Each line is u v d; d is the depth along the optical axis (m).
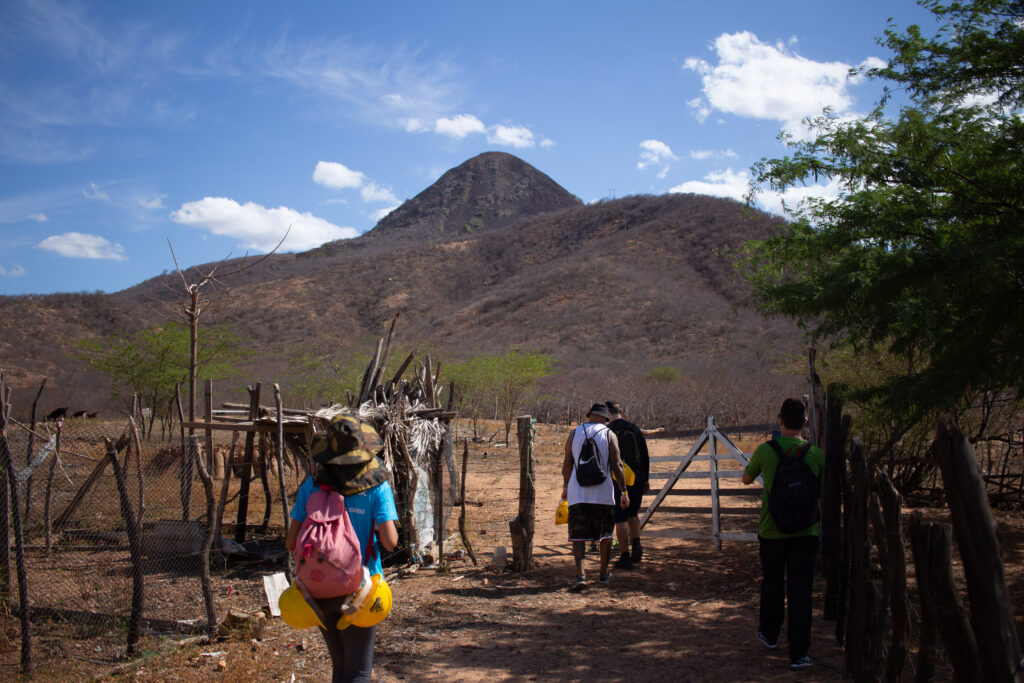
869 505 4.15
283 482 6.55
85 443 13.41
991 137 6.28
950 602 3.11
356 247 153.62
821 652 5.03
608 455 6.91
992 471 10.68
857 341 6.41
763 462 4.97
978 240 5.52
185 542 7.95
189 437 8.04
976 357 5.72
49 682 4.72
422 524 8.07
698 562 7.74
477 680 4.64
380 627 5.73
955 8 6.48
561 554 8.27
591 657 5.02
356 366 22.66
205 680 4.70
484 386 24.83
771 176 6.61
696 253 77.56
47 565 7.50
